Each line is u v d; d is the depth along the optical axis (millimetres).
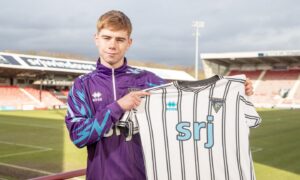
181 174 2730
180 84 2760
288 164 11484
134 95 2508
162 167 2740
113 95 2688
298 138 17594
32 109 43031
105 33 2615
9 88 45688
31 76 49000
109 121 2447
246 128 2713
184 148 2729
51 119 27500
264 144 15656
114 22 2586
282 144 15664
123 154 2641
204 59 55406
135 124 2734
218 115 2734
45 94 48438
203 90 2760
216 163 2719
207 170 2725
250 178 2688
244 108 2732
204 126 2732
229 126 2723
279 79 54781
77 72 45719
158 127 2742
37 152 13242
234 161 2711
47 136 17594
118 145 2639
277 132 20047
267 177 9820
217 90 2758
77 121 2537
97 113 2477
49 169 10602
